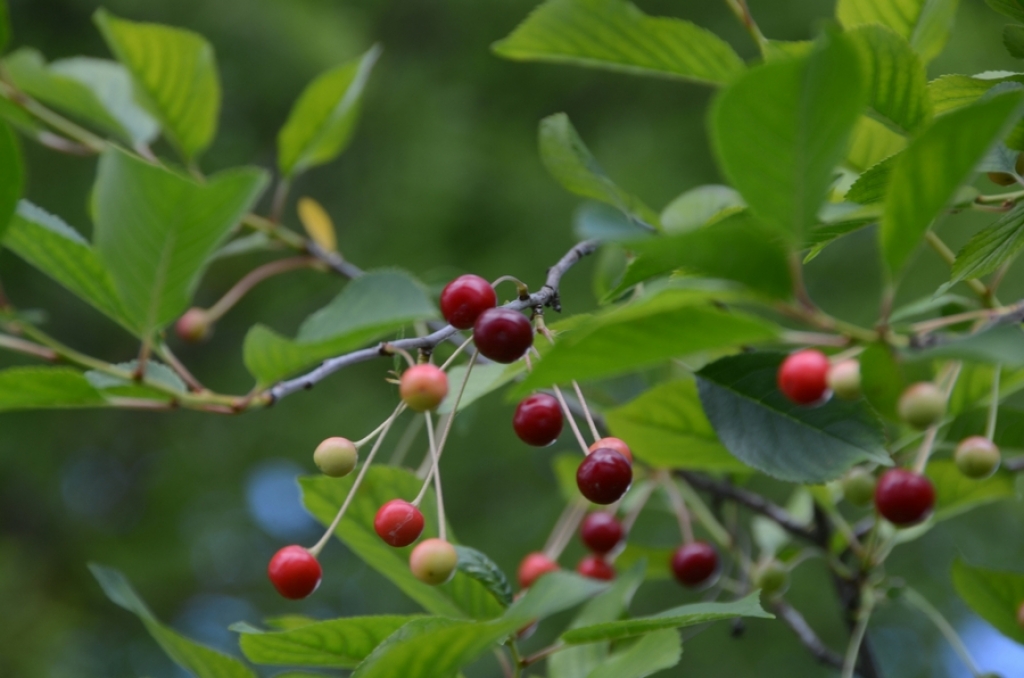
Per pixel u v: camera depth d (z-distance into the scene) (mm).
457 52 2494
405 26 2533
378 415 2061
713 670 1816
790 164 607
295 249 928
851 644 771
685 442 743
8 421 2188
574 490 850
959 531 1821
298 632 663
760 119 603
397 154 2318
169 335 2217
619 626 657
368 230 2244
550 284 680
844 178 737
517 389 613
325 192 2354
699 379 677
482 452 1976
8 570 2039
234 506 2305
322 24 2244
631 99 2371
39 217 675
